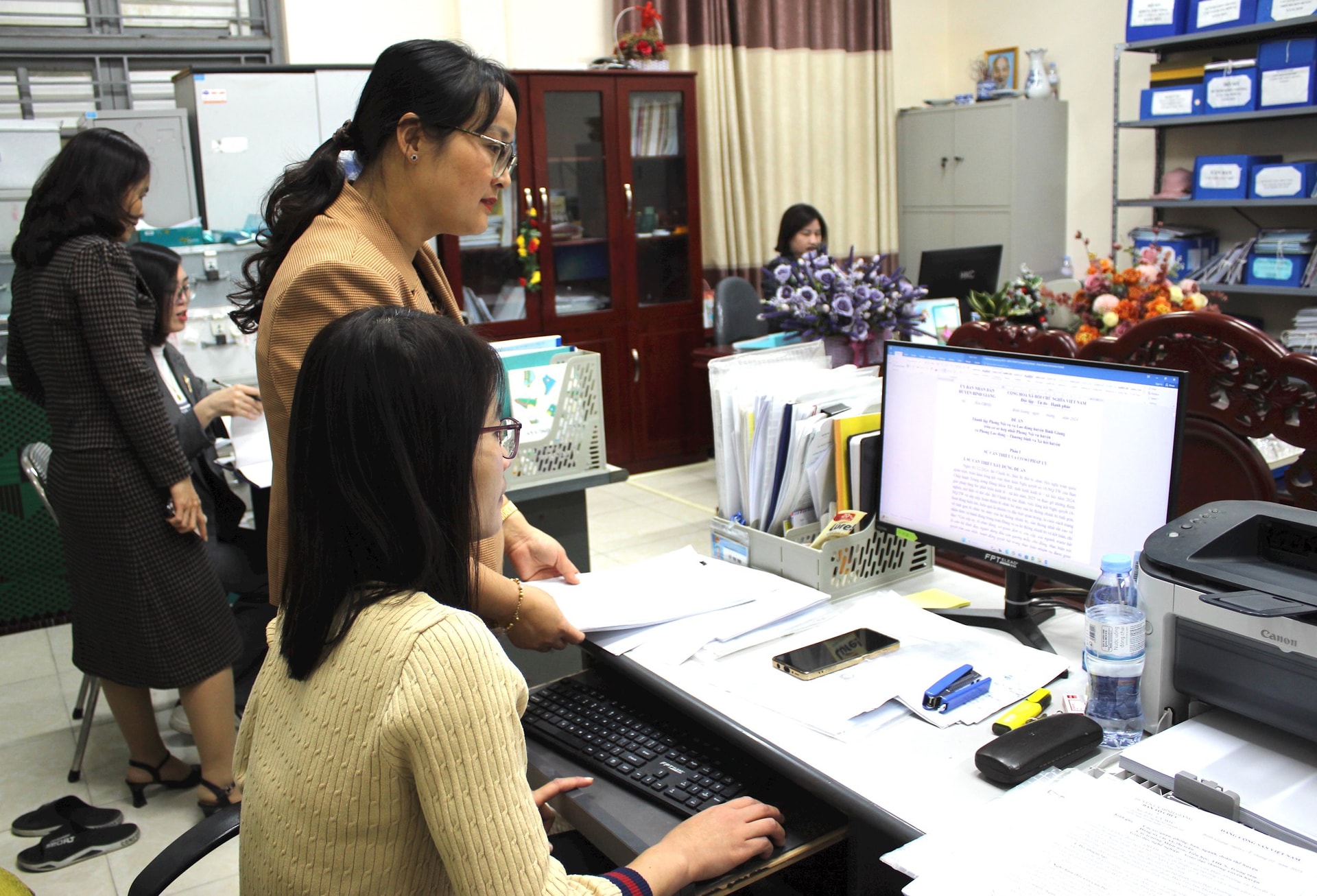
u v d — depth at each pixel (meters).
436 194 1.44
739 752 1.37
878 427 1.71
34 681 3.25
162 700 3.12
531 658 2.34
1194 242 5.18
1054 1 5.93
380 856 0.90
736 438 1.77
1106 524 1.36
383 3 4.81
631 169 5.11
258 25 4.58
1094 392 1.35
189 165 4.04
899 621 1.53
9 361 2.38
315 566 0.91
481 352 0.95
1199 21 4.78
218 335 3.70
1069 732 1.14
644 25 5.16
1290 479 2.00
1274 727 1.07
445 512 0.93
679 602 1.57
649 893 1.00
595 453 2.50
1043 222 5.96
